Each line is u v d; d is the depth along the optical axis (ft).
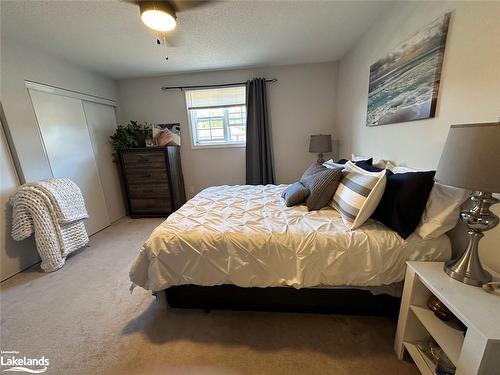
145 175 11.78
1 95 7.18
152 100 12.65
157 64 10.34
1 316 5.53
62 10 5.96
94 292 6.33
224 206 6.66
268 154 12.29
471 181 2.81
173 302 5.41
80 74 10.11
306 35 8.13
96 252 8.70
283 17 6.83
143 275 4.92
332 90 11.62
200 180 13.57
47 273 7.37
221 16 6.59
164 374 4.03
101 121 11.43
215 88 12.16
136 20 6.59
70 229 8.20
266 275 4.54
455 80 4.28
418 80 5.20
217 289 5.13
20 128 7.69
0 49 7.15
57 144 9.02
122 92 12.66
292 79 11.71
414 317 3.88
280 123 12.29
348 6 6.42
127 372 4.09
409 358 4.11
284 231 4.67
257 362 4.17
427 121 5.05
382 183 4.44
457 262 3.50
